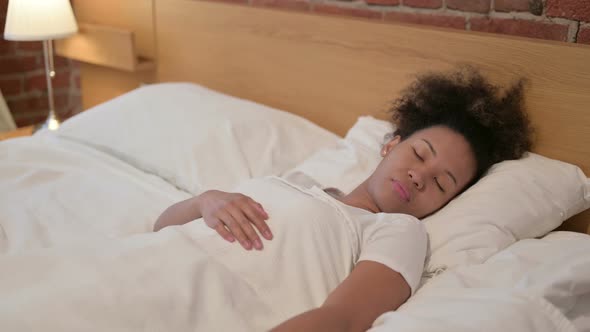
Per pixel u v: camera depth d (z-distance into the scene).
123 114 1.59
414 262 0.94
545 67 1.24
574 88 1.21
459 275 0.94
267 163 1.41
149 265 0.86
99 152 1.56
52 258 0.85
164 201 1.34
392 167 1.15
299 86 1.71
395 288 0.90
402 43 1.46
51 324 0.76
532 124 1.28
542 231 1.12
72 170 1.48
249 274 0.93
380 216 1.04
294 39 1.68
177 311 0.83
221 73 1.90
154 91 1.66
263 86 1.80
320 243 0.96
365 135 1.42
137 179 1.43
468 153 1.17
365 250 0.95
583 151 1.22
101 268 0.83
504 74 1.31
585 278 0.83
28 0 1.90
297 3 1.81
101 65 2.24
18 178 1.42
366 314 0.85
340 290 0.88
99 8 2.18
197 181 1.36
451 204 1.14
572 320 0.86
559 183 1.15
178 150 1.43
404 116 1.32
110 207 1.31
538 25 1.34
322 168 1.34
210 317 0.84
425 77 1.36
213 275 0.88
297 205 0.99
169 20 1.98
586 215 1.23
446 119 1.21
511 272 0.91
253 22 1.76
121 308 0.80
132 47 1.98
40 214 1.27
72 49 2.21
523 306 0.77
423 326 0.72
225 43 1.85
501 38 1.30
